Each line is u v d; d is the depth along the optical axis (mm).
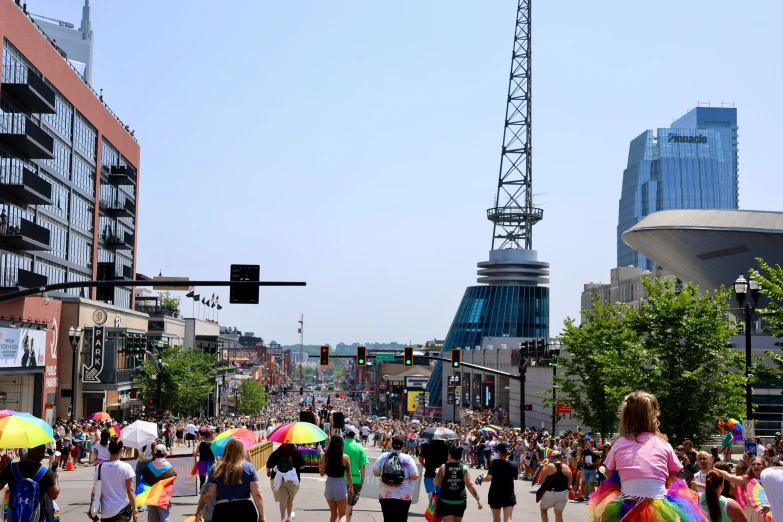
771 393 65812
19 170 59219
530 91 166625
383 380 198125
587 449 26062
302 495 25188
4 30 55719
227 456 10883
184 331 120562
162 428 51312
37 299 60281
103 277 80812
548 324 145375
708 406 32812
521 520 20406
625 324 40500
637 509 6320
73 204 74000
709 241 96375
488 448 38000
